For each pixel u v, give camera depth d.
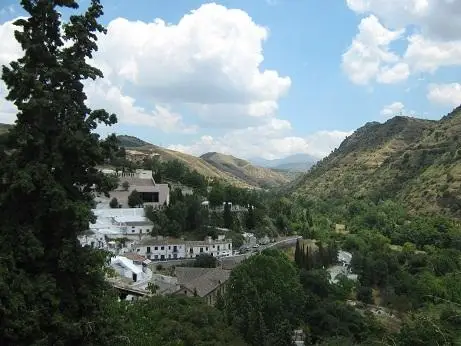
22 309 18.38
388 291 104.44
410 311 88.19
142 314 41.66
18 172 19.55
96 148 21.31
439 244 149.75
